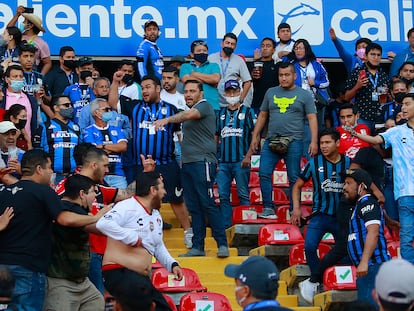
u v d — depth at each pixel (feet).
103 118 95.50
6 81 95.86
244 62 112.57
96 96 105.60
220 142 98.94
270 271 51.19
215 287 86.74
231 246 95.91
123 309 52.54
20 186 69.21
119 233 69.05
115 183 94.38
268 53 116.16
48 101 107.45
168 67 103.45
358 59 118.83
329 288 83.97
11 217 68.18
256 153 109.29
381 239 79.15
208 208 89.35
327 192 89.04
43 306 70.23
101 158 74.59
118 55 120.88
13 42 107.55
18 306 66.54
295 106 97.19
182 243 94.43
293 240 91.71
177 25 122.21
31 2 119.34
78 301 71.61
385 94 110.11
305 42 111.75
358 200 80.33
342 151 101.35
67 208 70.85
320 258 89.97
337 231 88.58
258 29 123.85
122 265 69.56
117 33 120.98
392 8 126.72
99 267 77.41
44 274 68.95
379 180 90.38
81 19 120.37
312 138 96.84
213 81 105.91
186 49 122.11
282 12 124.57
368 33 126.00
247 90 111.96
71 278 70.90
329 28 125.29
